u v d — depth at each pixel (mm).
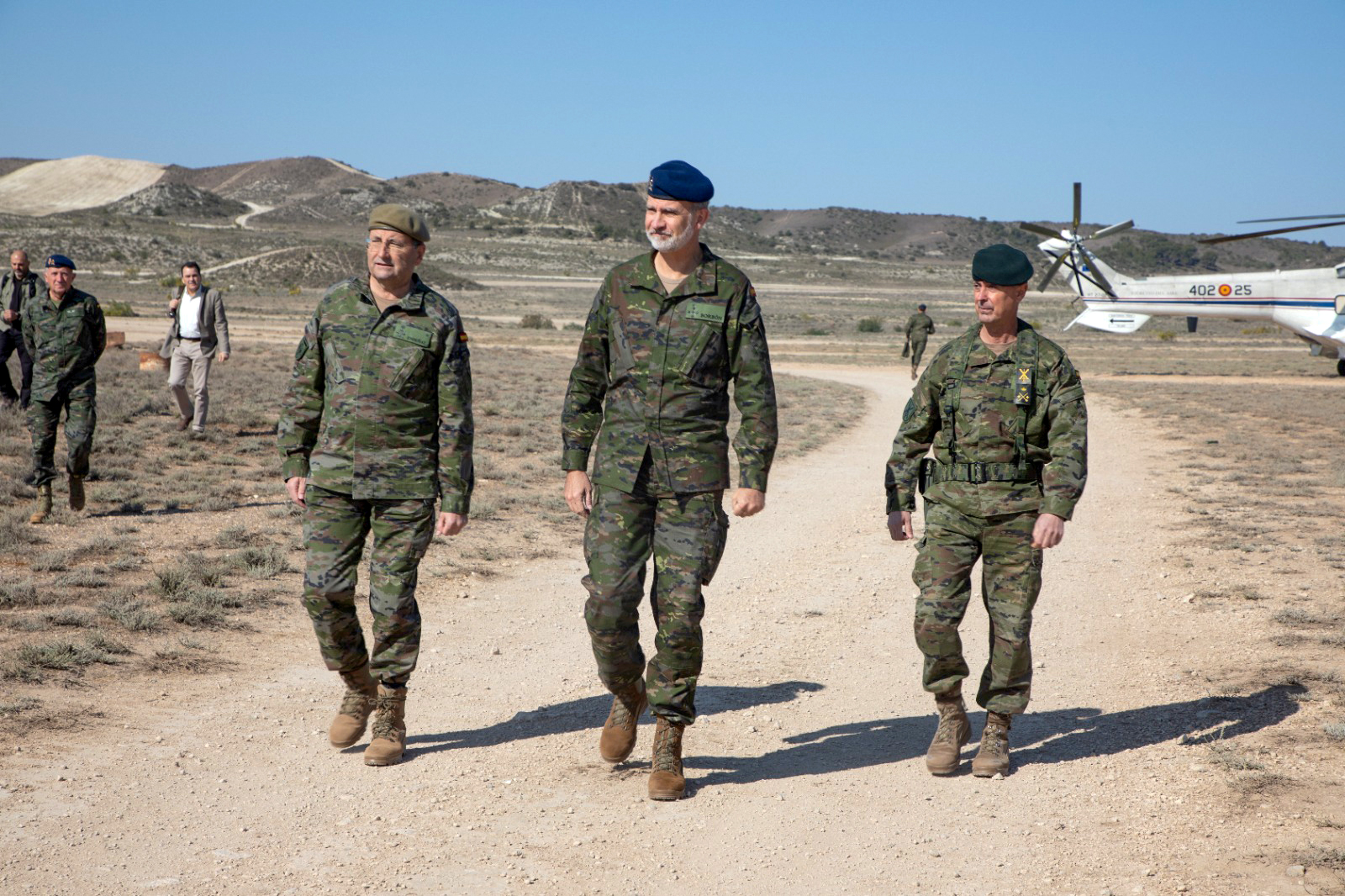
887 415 22469
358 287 4609
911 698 5645
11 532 8258
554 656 6426
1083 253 37406
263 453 12984
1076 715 5305
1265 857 3605
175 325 13352
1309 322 33188
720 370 4188
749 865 3689
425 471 4562
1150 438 18297
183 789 4234
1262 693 5387
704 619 7406
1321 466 14734
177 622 6523
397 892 3441
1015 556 4418
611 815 4086
